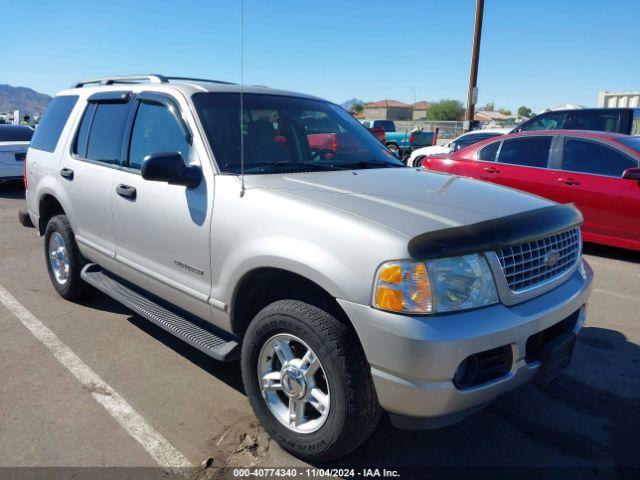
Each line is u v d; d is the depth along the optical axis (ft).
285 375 8.89
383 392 7.63
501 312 7.74
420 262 7.30
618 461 9.27
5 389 11.14
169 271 11.18
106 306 15.94
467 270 7.52
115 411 10.41
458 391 7.42
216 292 9.95
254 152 10.97
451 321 7.32
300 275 8.41
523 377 8.21
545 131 24.59
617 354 13.28
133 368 12.16
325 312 8.27
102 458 9.02
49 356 12.67
